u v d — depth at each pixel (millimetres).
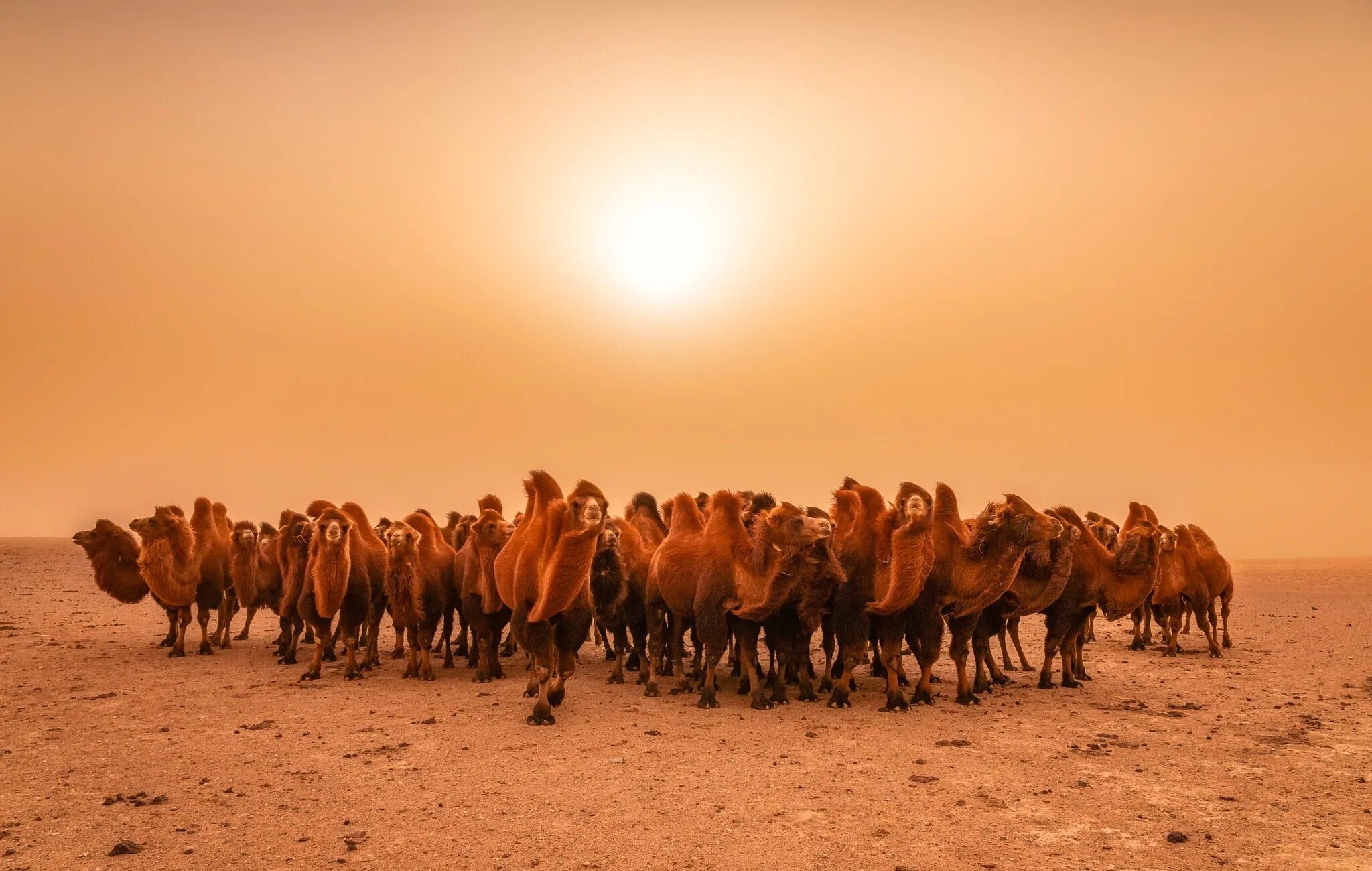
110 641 18844
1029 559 13141
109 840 7289
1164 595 17250
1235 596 31469
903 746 10219
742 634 12633
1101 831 7590
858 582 12406
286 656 16062
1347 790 8711
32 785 8680
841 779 8953
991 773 9219
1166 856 7043
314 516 16812
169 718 11438
